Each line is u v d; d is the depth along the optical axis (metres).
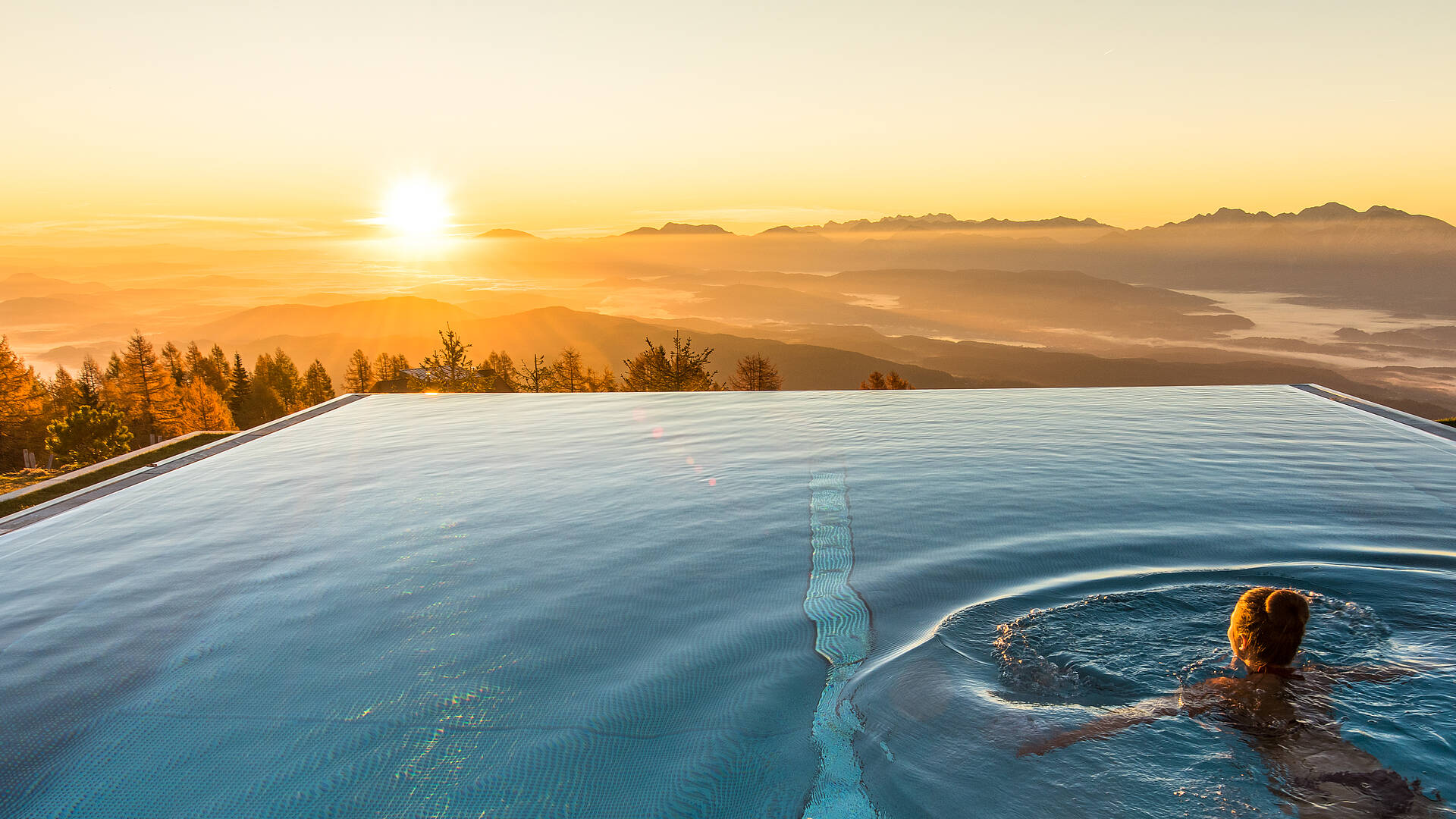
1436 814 2.03
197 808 2.39
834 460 7.06
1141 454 6.90
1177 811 2.10
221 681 3.26
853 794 2.29
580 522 5.39
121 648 3.65
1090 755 2.38
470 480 6.82
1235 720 2.51
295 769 2.59
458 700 3.00
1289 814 2.05
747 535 4.97
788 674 3.07
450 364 46.97
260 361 72.56
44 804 2.46
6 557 5.27
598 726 2.76
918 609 3.64
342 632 3.72
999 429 8.34
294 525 5.66
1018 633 3.30
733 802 2.29
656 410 10.52
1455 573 3.81
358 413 10.93
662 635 3.52
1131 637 3.21
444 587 4.26
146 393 45.59
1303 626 2.65
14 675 3.41
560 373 52.97
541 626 3.68
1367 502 5.23
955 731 2.58
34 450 36.31
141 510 6.30
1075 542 4.53
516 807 2.32
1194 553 4.27
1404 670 2.77
